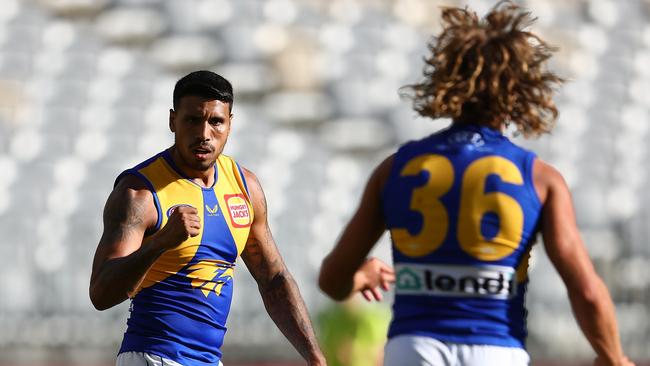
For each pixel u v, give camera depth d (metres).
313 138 67.25
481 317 11.28
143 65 71.06
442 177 11.59
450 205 11.47
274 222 59.66
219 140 14.82
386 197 11.95
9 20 72.88
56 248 55.47
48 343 51.19
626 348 55.12
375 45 74.94
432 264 11.45
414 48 75.06
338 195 62.59
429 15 78.00
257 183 16.03
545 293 55.94
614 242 60.81
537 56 12.06
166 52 72.81
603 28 80.12
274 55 73.50
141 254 13.34
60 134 64.81
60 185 61.12
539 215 11.48
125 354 14.92
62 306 52.06
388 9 77.81
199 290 14.97
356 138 67.88
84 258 55.56
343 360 29.88
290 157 65.06
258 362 51.28
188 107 14.62
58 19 73.88
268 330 51.69
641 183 67.94
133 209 14.55
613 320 11.21
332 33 75.50
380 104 70.75
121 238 14.35
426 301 11.46
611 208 65.00
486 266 11.30
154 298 14.86
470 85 11.71
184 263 14.80
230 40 74.06
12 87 67.94
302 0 77.25
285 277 16.12
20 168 61.91
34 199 59.69
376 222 12.26
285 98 70.62
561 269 11.30
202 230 14.90
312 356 15.86
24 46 71.12
